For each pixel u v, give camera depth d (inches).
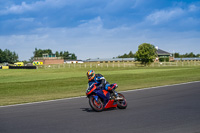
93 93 311.1
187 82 764.6
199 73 1283.2
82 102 410.6
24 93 642.8
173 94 484.4
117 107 346.3
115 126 230.7
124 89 619.2
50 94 592.1
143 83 816.9
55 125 240.4
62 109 342.0
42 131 218.2
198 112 291.9
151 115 280.8
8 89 758.5
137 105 360.5
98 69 2187.5
